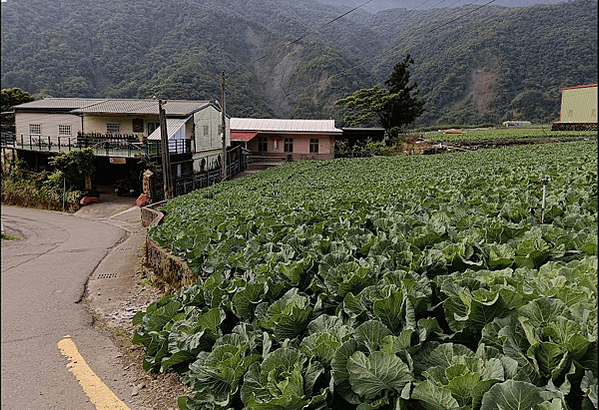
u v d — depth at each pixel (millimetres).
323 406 2662
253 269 4859
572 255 4367
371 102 47781
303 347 3031
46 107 35438
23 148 34594
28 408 4426
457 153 31875
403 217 6594
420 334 2863
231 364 3191
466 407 2283
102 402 4449
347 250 5016
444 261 4164
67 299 8609
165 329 4371
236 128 43625
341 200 9859
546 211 6109
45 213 28953
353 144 46750
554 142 35875
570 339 2355
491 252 4254
